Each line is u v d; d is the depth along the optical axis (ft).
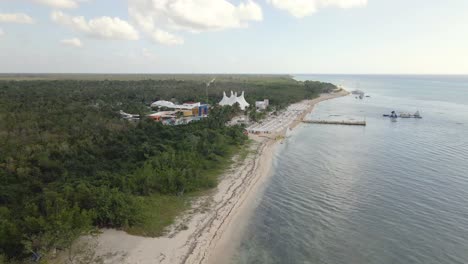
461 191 177.68
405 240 129.90
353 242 129.29
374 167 224.33
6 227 107.96
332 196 174.91
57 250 108.99
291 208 160.86
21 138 216.33
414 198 169.68
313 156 256.32
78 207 123.75
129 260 110.42
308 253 122.31
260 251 123.54
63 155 199.21
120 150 219.41
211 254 120.88
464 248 123.85
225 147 252.62
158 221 138.00
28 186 161.79
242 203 166.30
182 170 183.42
